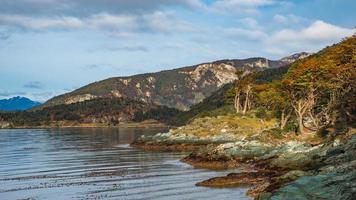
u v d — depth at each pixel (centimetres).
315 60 9594
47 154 9388
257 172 4766
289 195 2817
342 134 6116
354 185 2739
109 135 18938
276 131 8312
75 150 10350
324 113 9275
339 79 8281
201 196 3916
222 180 4572
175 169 6062
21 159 8375
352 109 7956
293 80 9288
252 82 15038
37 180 5481
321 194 2752
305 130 9044
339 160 4316
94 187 4769
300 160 4953
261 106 14050
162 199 3925
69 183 5134
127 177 5450
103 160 7756
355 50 8606
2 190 4756
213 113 16638
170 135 11838
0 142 14562
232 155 6475
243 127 11425
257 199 3177
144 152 9300
